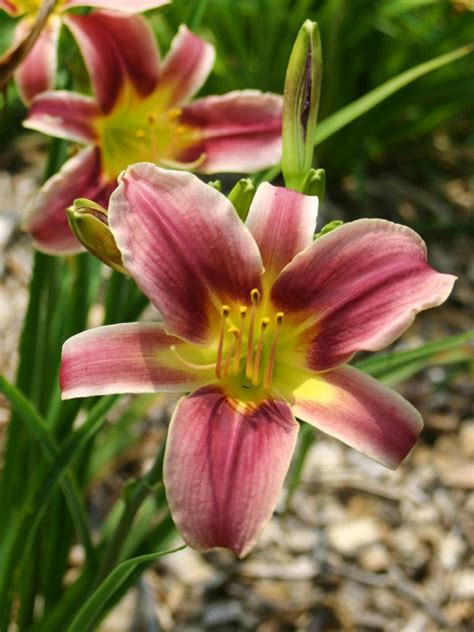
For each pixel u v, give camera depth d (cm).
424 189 77
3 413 55
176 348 25
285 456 23
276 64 68
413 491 57
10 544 35
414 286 24
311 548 53
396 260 24
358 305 24
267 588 51
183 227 24
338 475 57
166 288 24
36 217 32
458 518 56
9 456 39
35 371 40
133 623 48
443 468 58
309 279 25
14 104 69
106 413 32
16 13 33
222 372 25
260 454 23
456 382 63
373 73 71
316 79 27
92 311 60
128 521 30
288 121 27
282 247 25
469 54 69
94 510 52
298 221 25
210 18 68
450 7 68
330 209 72
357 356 61
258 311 26
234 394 25
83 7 35
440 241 73
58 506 40
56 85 39
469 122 82
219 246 24
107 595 28
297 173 28
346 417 24
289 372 26
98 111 34
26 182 69
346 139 71
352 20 66
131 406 48
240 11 68
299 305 25
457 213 75
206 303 25
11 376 57
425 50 68
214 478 22
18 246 65
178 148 36
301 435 38
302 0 64
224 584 50
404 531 54
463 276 70
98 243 25
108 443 47
